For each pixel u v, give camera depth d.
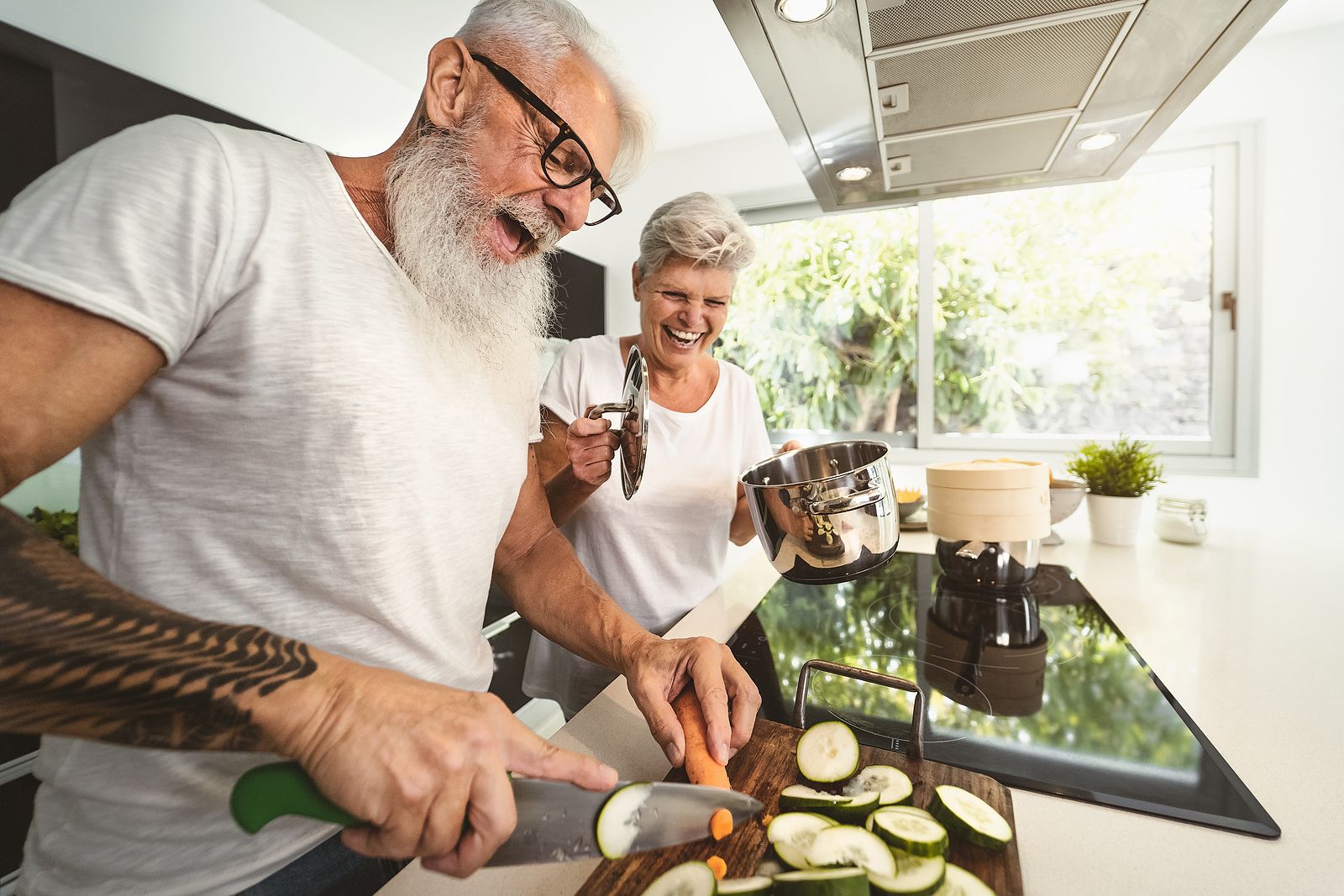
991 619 0.99
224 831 0.51
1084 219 2.33
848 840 0.46
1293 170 2.03
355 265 0.53
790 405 2.87
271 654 0.36
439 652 0.61
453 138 0.59
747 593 1.17
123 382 0.42
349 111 2.07
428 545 0.57
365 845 0.37
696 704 0.60
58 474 1.33
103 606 0.33
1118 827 0.52
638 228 3.04
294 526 0.50
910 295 2.64
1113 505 1.45
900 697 0.76
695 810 0.45
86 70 1.22
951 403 2.58
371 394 0.51
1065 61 0.85
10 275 0.38
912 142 1.14
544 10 0.60
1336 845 0.49
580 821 0.42
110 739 0.32
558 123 0.59
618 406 0.89
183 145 0.46
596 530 1.20
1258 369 2.10
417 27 1.95
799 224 2.81
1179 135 2.16
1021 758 0.62
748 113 2.61
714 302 1.13
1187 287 2.22
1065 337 2.39
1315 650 0.85
